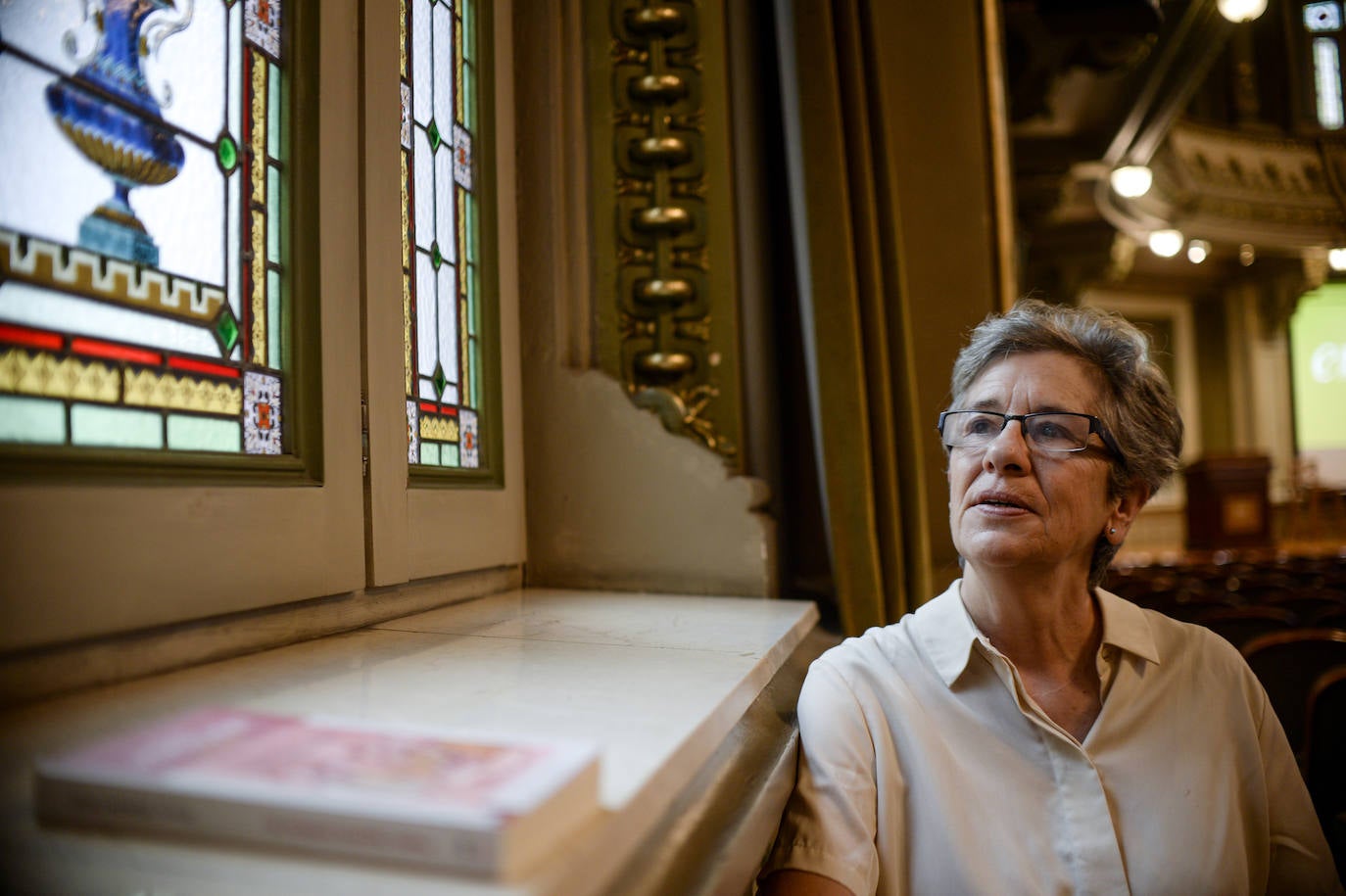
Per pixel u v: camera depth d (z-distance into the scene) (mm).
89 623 741
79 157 792
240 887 409
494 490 1593
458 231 1550
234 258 984
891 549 1658
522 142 1777
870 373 1685
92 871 434
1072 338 1045
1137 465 1014
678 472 1651
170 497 834
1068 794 937
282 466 1020
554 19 1782
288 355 1050
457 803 415
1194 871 912
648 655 1013
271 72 1058
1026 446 995
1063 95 7195
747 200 1835
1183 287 13227
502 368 1655
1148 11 3732
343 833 413
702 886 575
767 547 1617
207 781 434
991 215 1986
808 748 976
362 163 1176
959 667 993
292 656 954
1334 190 10844
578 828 465
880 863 951
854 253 1703
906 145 1983
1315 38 10844
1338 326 13031
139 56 863
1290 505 12281
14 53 730
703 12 1807
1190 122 10047
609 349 1777
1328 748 1576
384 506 1209
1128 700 985
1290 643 1989
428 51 1453
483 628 1196
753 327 1824
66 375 772
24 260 734
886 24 2002
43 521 699
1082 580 1049
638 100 1787
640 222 1755
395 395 1240
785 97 1746
